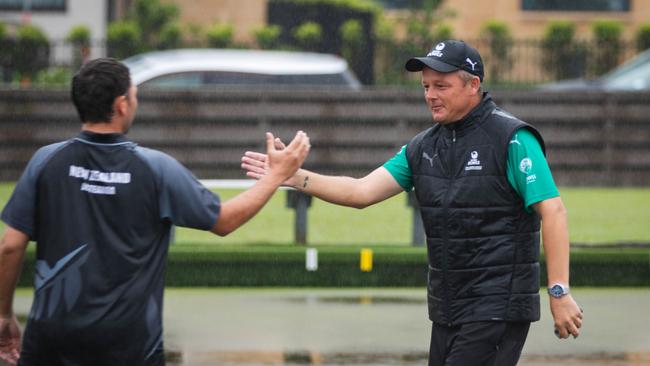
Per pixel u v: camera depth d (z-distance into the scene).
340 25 43.00
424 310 18.62
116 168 8.59
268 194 8.98
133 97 8.82
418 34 48.69
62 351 8.54
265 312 18.34
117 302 8.48
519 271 10.02
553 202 9.85
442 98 10.08
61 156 8.65
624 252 21.05
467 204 10.03
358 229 25.52
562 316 9.83
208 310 18.47
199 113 32.41
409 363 14.97
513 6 56.47
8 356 9.21
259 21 54.22
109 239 8.52
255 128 32.50
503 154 9.96
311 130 32.59
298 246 21.59
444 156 10.19
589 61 42.94
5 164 32.12
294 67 33.38
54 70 36.94
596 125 33.88
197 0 54.09
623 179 34.00
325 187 10.54
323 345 15.98
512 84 41.72
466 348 9.98
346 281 20.75
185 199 8.64
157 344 8.62
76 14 50.84
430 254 10.30
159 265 8.66
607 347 16.02
